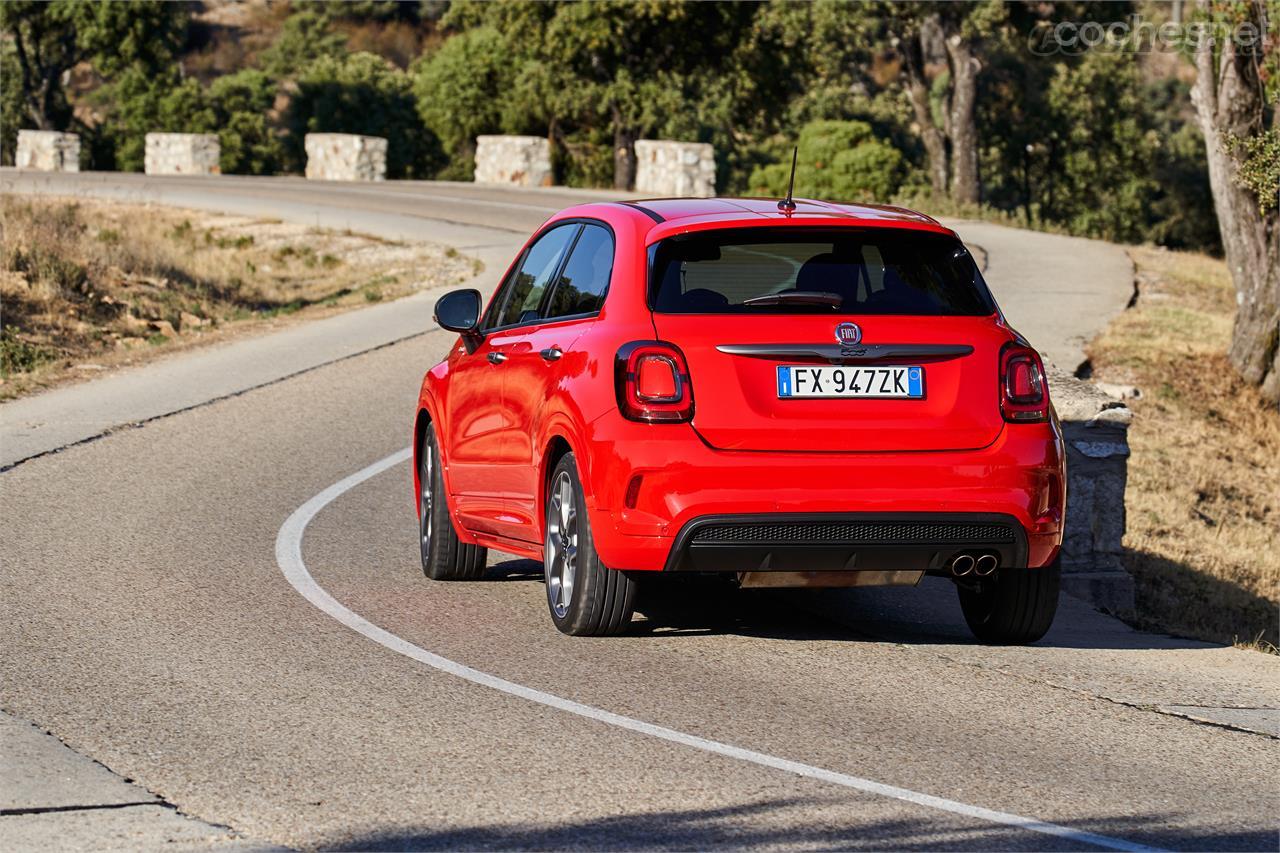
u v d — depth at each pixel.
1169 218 160.00
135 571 22.48
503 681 16.72
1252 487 43.69
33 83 163.75
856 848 11.81
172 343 50.56
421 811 12.59
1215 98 54.09
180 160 134.62
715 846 11.83
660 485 16.58
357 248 78.00
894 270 17.59
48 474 30.36
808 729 15.10
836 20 126.62
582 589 17.92
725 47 129.00
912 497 16.80
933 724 15.44
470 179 154.00
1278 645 28.09
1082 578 26.77
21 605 20.31
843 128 128.88
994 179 159.38
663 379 16.69
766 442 16.69
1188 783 13.77
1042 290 64.62
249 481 29.95
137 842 11.84
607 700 16.02
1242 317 53.16
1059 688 17.11
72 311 53.12
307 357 46.94
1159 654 19.55
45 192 96.94
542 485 18.62
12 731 14.84
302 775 13.53
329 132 155.50
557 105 126.88
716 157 150.12
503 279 21.91
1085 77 149.25
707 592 22.06
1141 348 53.59
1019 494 17.06
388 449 33.69
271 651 18.03
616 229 18.30
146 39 160.25
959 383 17.11
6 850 11.63
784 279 17.31
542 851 11.70
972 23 125.94
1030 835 12.22
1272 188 48.38
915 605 21.91
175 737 14.66
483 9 148.88
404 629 19.19
